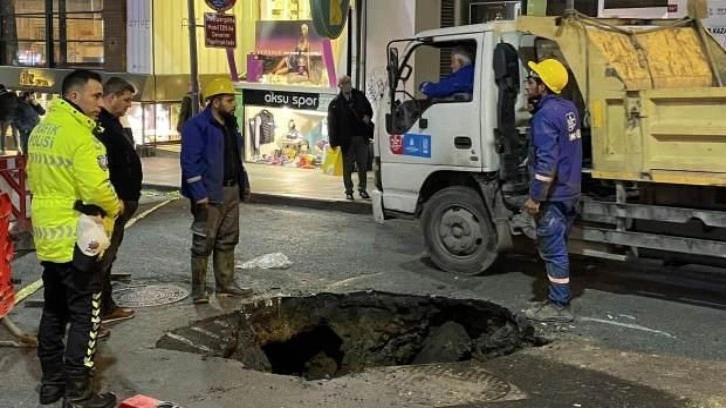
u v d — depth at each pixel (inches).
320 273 335.6
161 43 771.4
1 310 235.5
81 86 191.0
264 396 208.5
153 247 384.5
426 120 333.7
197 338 257.8
